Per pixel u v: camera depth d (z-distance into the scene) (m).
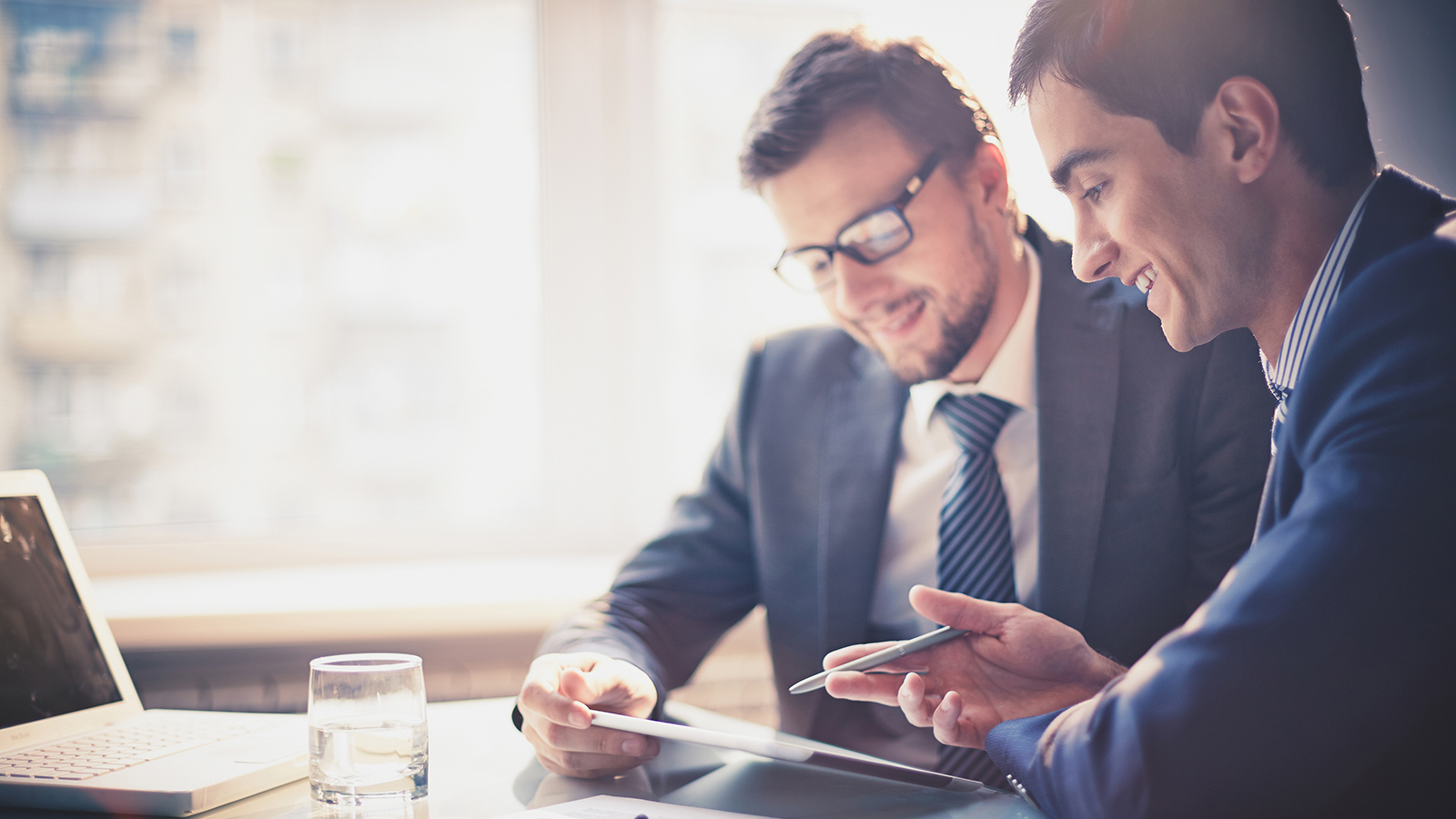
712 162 1.71
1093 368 0.93
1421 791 0.55
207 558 1.58
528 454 1.71
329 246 1.62
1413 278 0.62
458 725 0.93
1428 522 0.56
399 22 1.64
